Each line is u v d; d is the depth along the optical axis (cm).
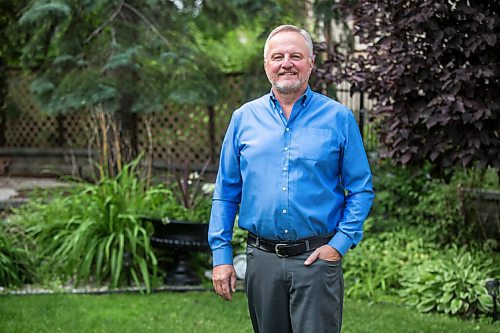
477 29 432
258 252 273
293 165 263
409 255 550
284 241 266
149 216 545
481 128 445
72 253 516
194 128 878
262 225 268
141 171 648
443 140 461
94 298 495
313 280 262
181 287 527
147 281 507
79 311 462
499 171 475
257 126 272
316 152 262
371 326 438
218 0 693
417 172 518
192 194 591
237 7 701
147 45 678
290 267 265
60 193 647
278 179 264
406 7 454
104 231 538
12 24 711
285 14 790
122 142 715
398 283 532
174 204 572
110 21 680
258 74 788
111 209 527
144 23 707
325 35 779
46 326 429
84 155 950
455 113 441
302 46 263
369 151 679
